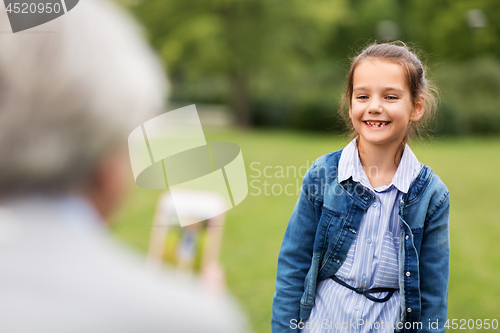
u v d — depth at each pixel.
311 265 1.56
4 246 0.48
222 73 18.14
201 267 3.40
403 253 1.46
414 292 1.45
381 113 1.45
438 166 8.75
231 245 4.43
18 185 0.49
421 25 22.50
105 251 0.52
